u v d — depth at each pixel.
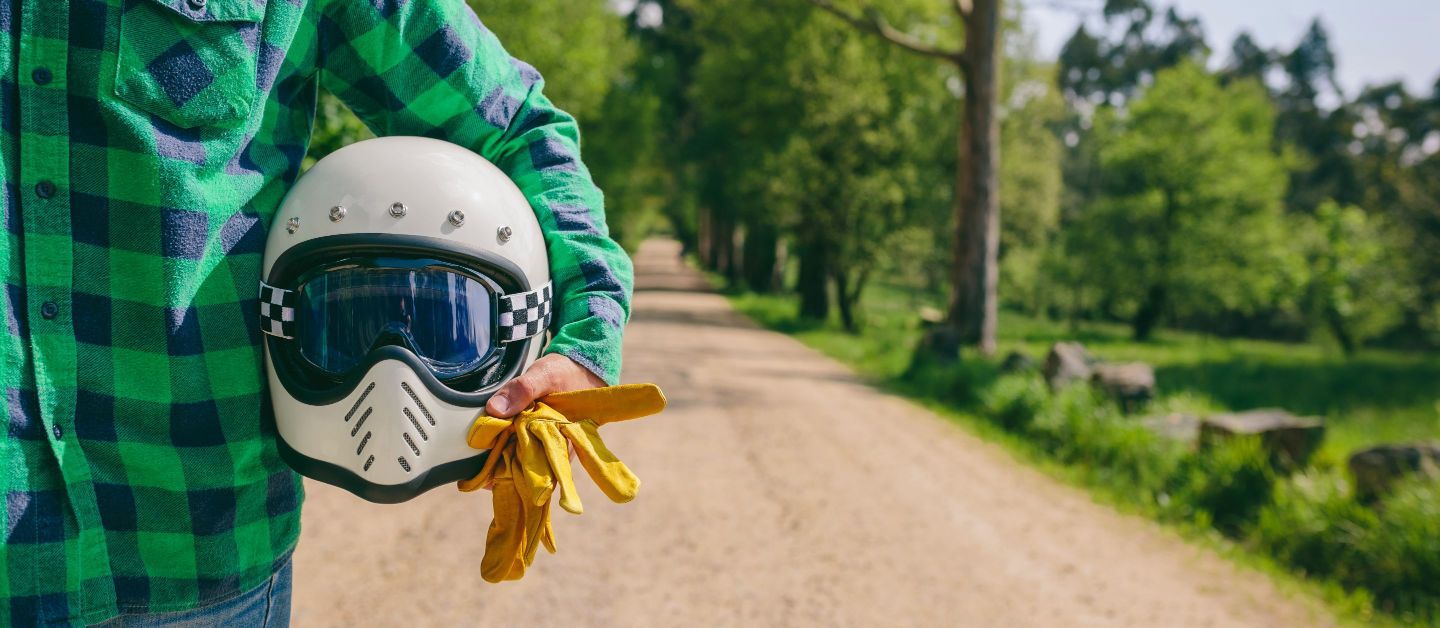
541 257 1.07
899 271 28.36
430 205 0.98
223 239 0.96
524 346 1.04
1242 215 41.34
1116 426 8.55
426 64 1.10
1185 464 7.48
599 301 1.07
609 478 0.98
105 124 0.88
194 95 0.91
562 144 1.18
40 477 0.87
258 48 0.96
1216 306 42.88
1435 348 35.16
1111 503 7.16
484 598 4.21
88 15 0.86
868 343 21.31
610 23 34.56
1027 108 37.78
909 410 11.42
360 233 0.96
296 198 0.99
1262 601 5.21
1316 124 69.44
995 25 18.84
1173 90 42.44
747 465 7.55
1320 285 37.88
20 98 0.85
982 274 19.20
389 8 1.06
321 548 4.63
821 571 5.10
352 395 0.94
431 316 0.97
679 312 29.27
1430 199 31.25
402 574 4.39
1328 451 7.52
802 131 27.23
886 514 6.36
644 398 1.02
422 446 0.95
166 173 0.90
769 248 41.97
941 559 5.50
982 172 19.05
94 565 0.91
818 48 26.47
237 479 0.99
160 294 0.91
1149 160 41.75
